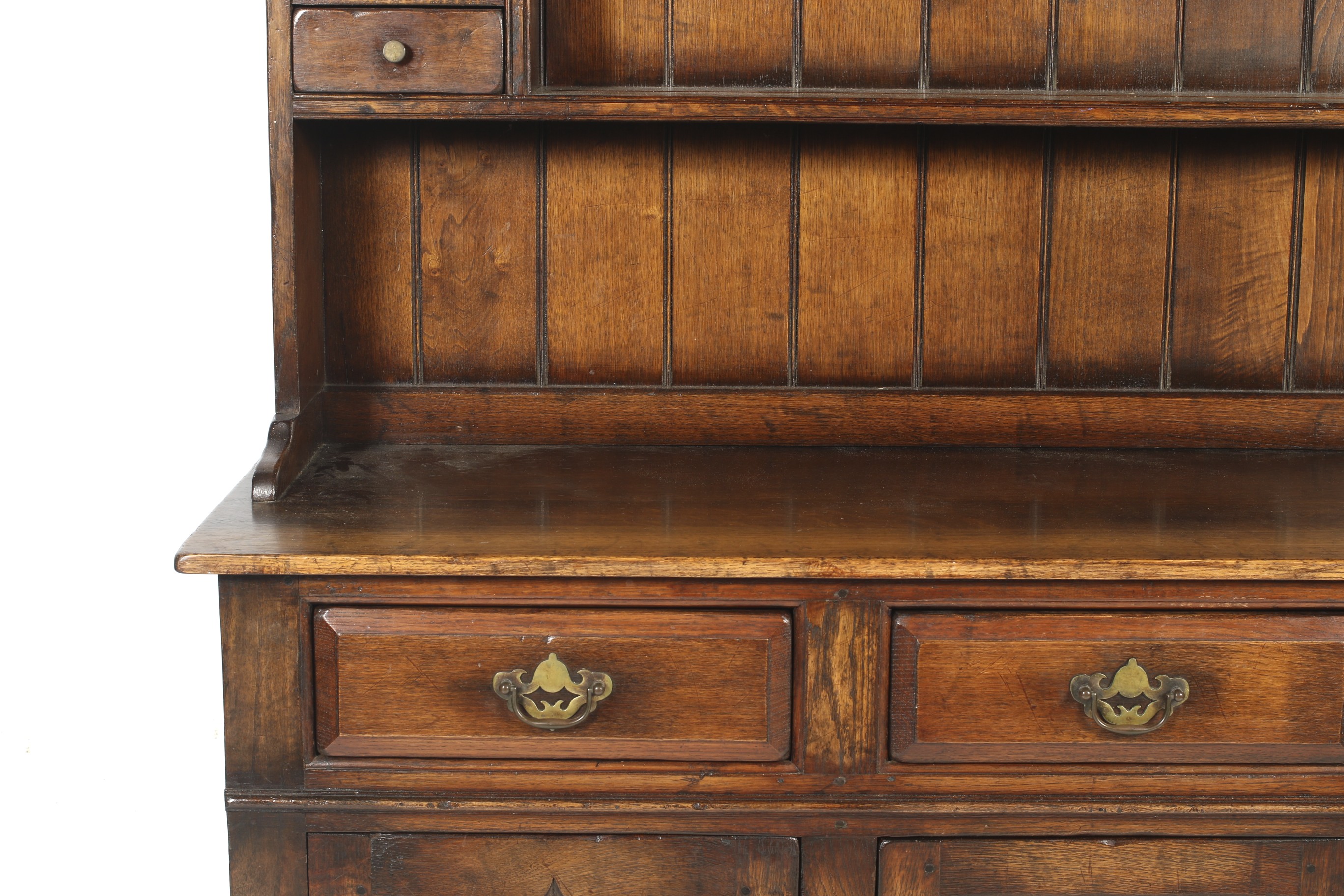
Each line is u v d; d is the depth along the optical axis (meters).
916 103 1.49
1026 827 1.36
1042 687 1.33
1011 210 1.76
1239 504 1.51
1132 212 1.76
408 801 1.35
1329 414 1.78
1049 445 1.79
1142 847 1.37
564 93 1.52
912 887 1.37
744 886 1.37
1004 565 1.29
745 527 1.40
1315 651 1.32
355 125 1.72
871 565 1.29
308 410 1.66
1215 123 1.50
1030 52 1.71
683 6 1.69
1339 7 1.69
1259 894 1.38
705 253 1.76
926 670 1.33
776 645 1.32
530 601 1.32
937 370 1.79
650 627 1.32
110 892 2.01
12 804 2.17
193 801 2.20
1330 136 1.74
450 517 1.42
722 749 1.34
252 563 1.29
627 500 1.50
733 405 1.78
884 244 1.76
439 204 1.75
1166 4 1.70
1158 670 1.33
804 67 1.71
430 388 1.77
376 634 1.32
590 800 1.35
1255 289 1.77
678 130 1.74
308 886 1.37
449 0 1.48
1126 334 1.78
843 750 1.34
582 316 1.77
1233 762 1.35
